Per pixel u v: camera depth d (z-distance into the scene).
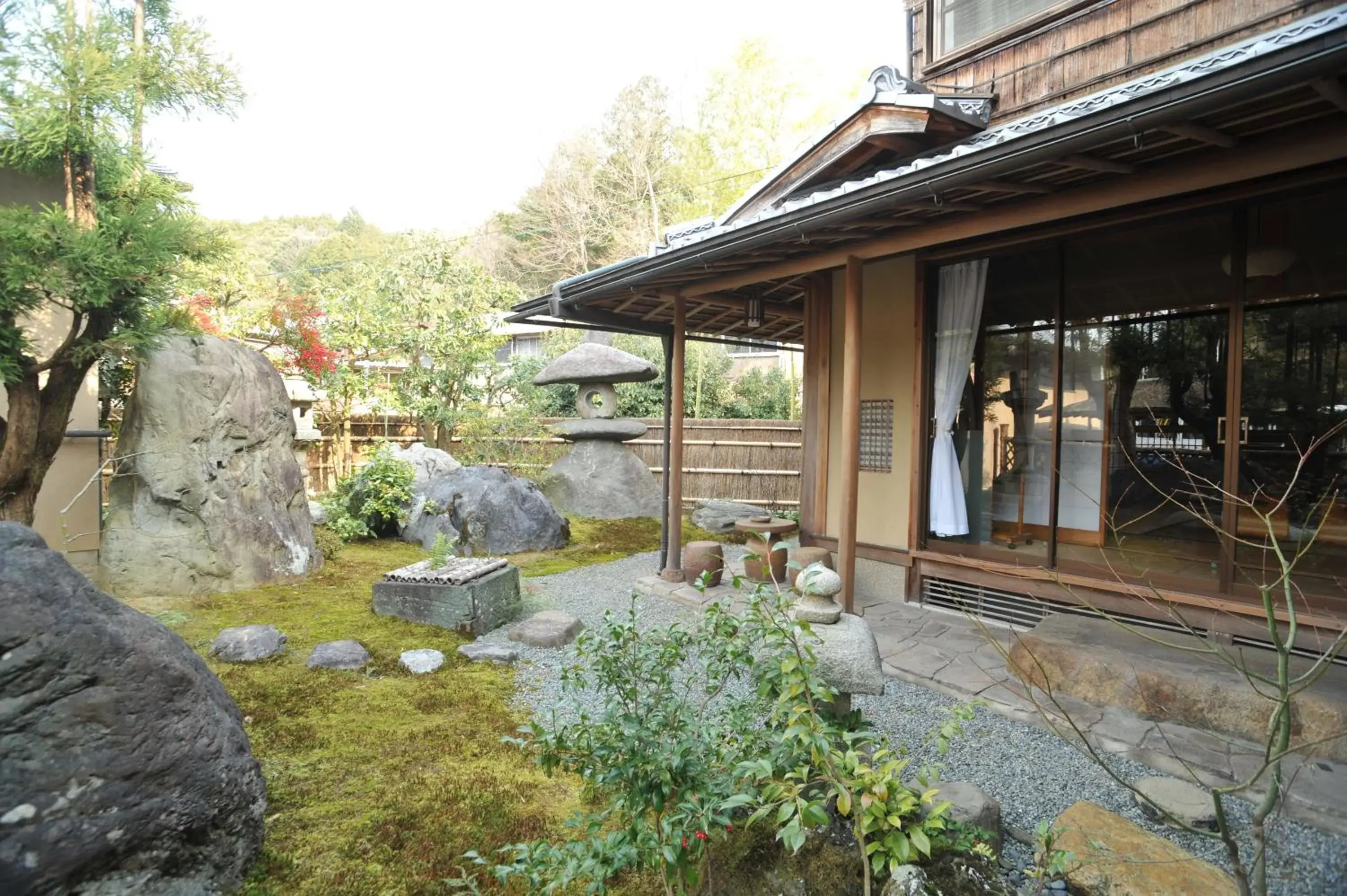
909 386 5.28
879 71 5.03
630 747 1.79
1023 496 4.77
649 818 2.23
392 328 10.55
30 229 3.66
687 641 2.07
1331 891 1.98
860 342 4.44
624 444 10.99
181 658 2.00
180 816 1.84
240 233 22.89
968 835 2.05
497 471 7.99
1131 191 3.15
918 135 5.21
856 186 3.38
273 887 2.02
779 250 4.44
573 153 21.98
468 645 4.25
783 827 2.06
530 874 1.67
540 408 12.15
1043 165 2.96
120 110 4.25
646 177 21.03
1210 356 3.98
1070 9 4.85
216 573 5.33
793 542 7.52
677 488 5.90
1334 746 2.70
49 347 5.32
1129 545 4.40
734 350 17.94
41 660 1.65
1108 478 4.49
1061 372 4.51
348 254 24.58
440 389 11.09
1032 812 2.51
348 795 2.56
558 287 5.43
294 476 6.09
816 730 1.68
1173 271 4.05
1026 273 4.68
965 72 5.57
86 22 4.23
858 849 2.04
